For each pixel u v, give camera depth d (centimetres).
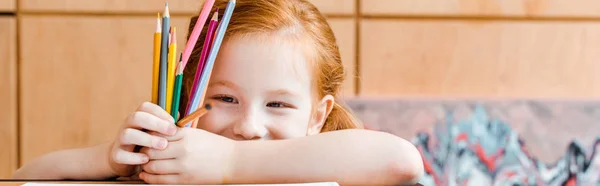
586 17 180
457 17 179
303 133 63
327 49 69
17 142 178
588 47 181
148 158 50
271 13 63
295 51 62
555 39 181
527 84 180
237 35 60
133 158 50
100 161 56
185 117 50
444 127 170
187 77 63
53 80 176
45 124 177
